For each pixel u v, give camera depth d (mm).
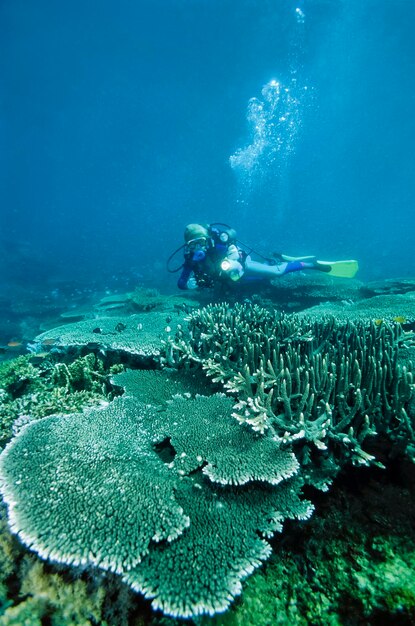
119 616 1538
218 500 1856
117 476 1848
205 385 3232
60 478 1835
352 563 1653
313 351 3514
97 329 4930
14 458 1997
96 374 3816
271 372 2680
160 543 1607
